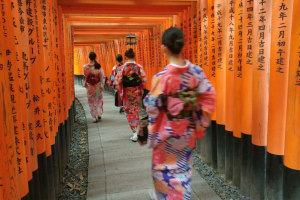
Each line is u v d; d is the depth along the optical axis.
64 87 4.31
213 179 3.53
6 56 1.65
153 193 3.02
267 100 2.70
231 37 3.16
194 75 1.88
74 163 4.20
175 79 1.83
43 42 2.76
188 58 4.68
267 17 2.55
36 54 2.32
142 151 4.65
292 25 2.17
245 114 2.96
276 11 2.33
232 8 3.12
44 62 2.76
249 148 2.97
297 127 2.20
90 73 6.59
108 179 3.57
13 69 1.70
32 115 2.16
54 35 3.37
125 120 7.17
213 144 3.82
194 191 3.20
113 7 4.68
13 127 1.63
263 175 2.83
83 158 4.39
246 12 2.79
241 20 2.94
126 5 4.70
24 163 1.84
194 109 1.93
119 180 3.53
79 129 6.27
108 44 12.88
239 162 3.20
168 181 1.97
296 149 2.23
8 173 1.54
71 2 4.16
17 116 1.75
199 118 1.95
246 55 2.87
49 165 2.67
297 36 2.13
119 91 5.09
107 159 4.31
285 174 2.35
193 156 4.39
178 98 1.85
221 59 3.43
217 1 3.37
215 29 3.47
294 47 2.16
